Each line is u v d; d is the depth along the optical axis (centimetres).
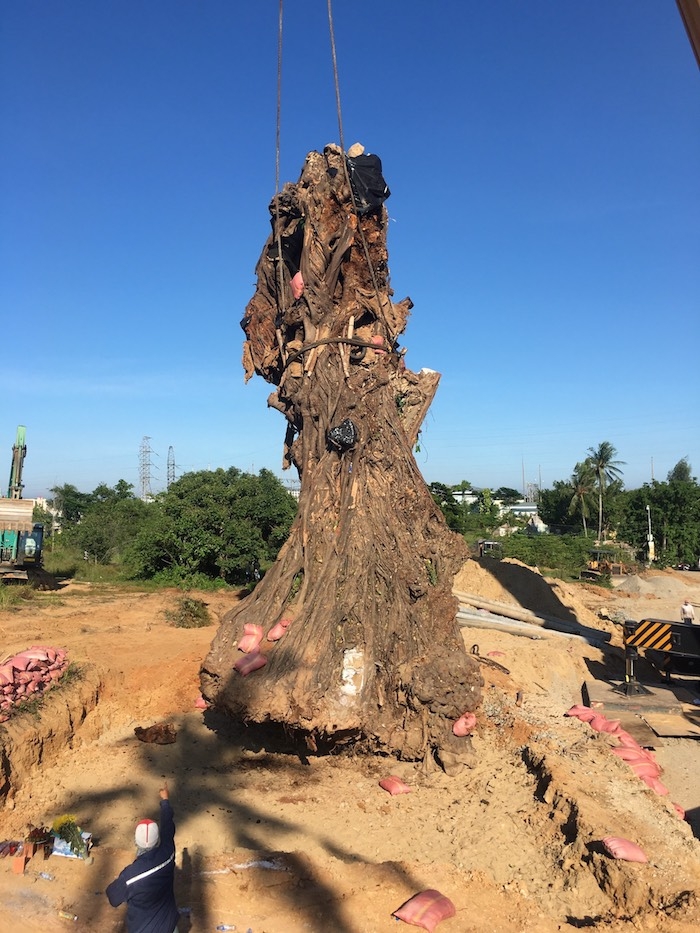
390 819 834
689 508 6331
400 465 1058
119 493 6750
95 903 598
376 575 982
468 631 1850
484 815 837
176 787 895
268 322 1188
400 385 1166
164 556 2895
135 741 1045
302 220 1128
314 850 745
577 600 2369
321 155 1129
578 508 7119
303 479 1088
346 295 1107
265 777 938
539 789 895
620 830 751
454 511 4569
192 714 1152
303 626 938
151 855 510
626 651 1520
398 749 950
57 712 1002
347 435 1027
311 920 595
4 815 786
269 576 1039
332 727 862
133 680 1217
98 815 806
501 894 669
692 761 1166
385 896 643
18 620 1730
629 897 655
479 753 1008
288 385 1116
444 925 601
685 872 689
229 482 3064
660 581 4178
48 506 6900
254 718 866
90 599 2267
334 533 1016
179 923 574
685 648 1464
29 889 611
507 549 4978
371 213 1103
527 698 1348
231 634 974
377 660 935
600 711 1373
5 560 2420
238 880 648
